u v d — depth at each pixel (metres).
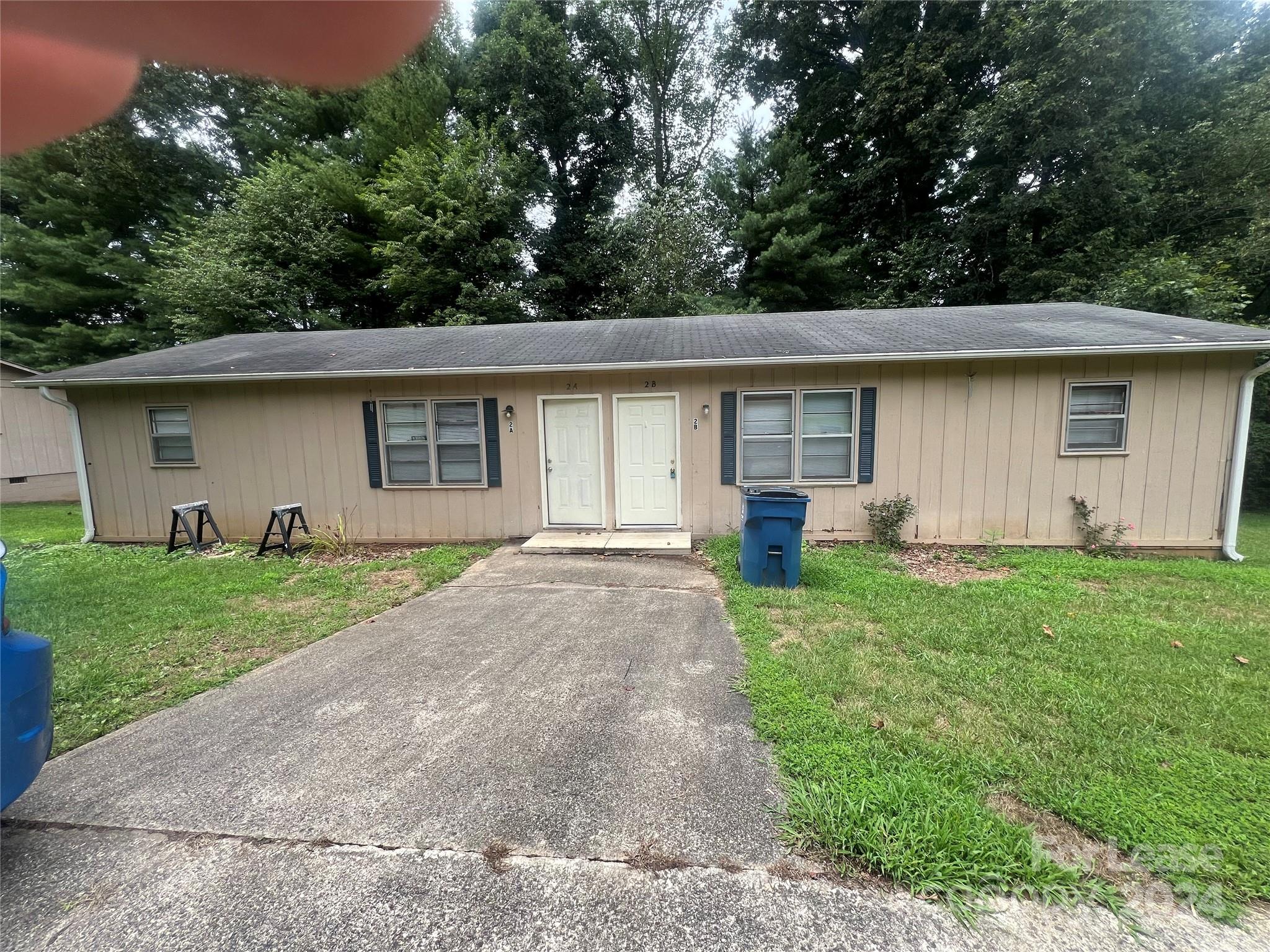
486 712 2.99
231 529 7.73
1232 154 11.69
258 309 14.23
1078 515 6.64
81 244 15.35
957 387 6.68
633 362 6.63
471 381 7.25
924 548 6.67
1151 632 3.96
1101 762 2.43
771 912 1.74
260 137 15.70
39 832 2.12
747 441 7.04
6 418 12.35
